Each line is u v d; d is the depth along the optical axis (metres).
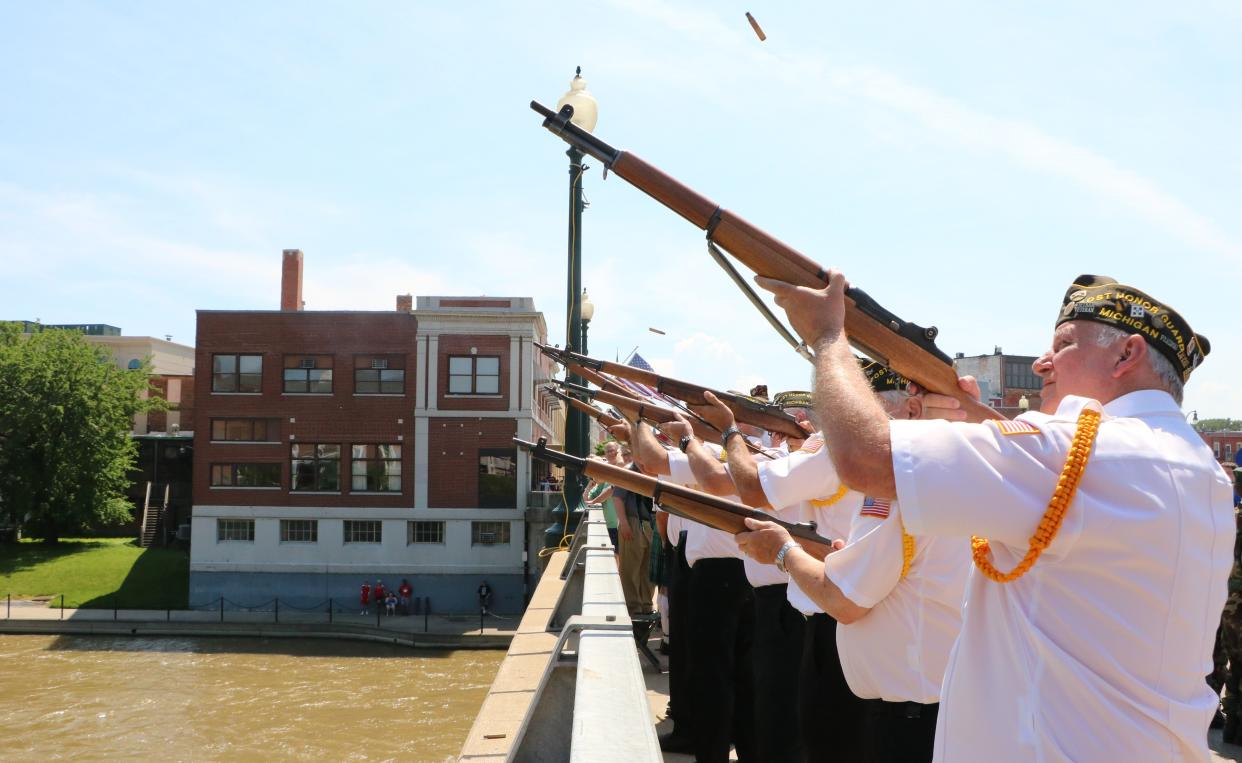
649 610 9.48
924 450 1.88
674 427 4.25
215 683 31.67
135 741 24.67
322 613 41.88
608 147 2.77
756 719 4.11
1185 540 1.80
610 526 11.33
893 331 2.64
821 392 2.10
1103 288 2.11
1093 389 2.06
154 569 48.34
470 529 42.12
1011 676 1.92
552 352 5.23
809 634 3.36
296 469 42.62
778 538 3.08
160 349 72.56
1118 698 1.79
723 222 2.59
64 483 52.06
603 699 1.95
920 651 2.75
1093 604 1.82
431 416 42.28
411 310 42.22
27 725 26.14
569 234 12.41
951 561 2.74
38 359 51.84
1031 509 1.83
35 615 40.81
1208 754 1.88
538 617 5.98
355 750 23.98
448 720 27.08
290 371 42.88
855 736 3.24
